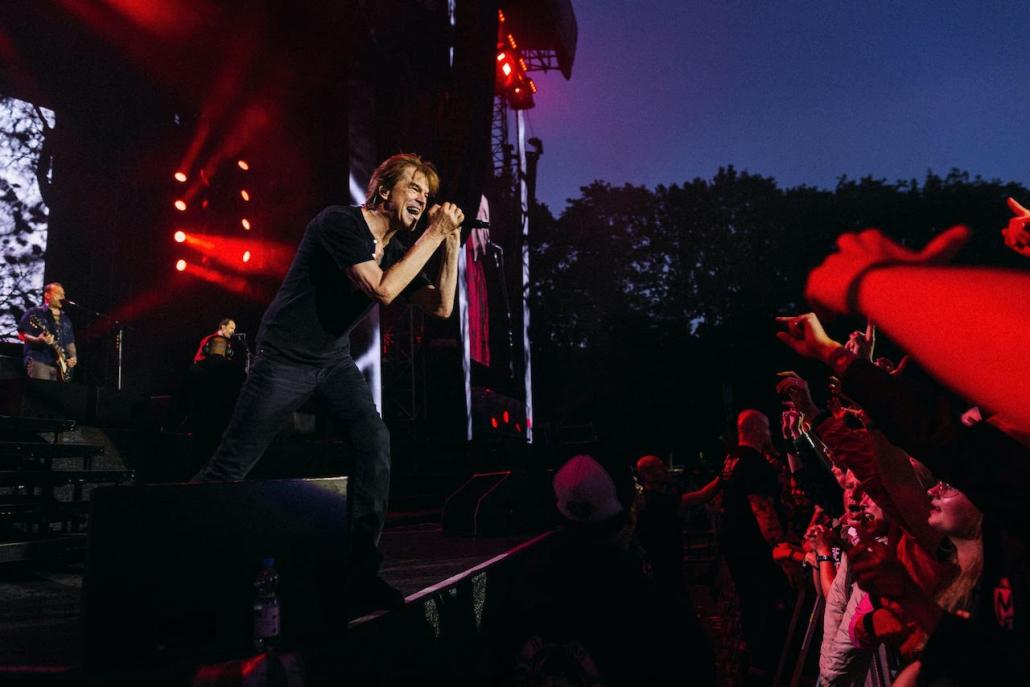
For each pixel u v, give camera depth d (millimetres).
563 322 39594
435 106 12656
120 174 12453
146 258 12422
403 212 2863
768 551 4957
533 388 36938
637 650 2072
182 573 1966
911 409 1063
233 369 7910
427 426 13445
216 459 2645
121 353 10945
